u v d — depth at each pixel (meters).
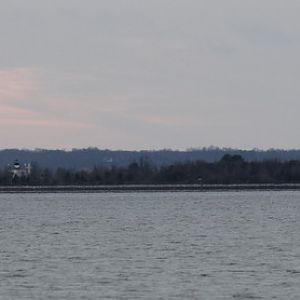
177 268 189.12
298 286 165.12
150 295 157.38
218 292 159.75
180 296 156.50
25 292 160.62
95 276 178.12
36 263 198.75
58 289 163.38
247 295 157.00
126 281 171.75
